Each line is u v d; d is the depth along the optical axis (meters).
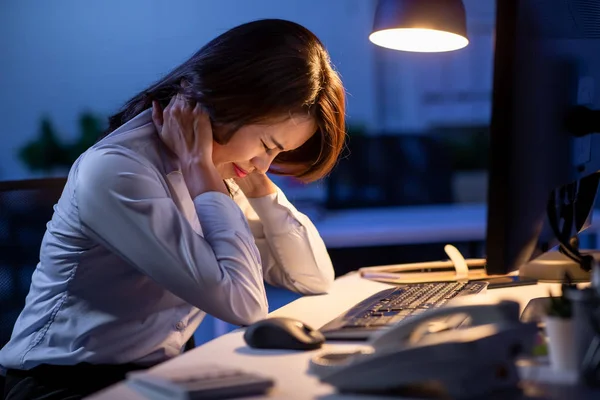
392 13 1.80
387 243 3.31
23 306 1.58
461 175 5.55
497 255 1.02
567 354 0.81
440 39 1.95
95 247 1.27
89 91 5.28
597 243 3.26
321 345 1.03
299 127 1.39
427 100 6.06
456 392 0.75
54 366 1.28
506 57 0.95
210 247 1.24
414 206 4.55
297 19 6.04
